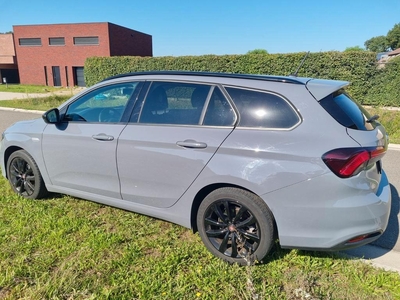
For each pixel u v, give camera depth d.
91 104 3.48
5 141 4.12
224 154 2.63
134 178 3.12
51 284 2.40
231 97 2.74
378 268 2.73
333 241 2.42
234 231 2.73
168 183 2.94
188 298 2.33
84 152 3.39
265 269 2.67
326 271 2.67
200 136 2.75
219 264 2.72
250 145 2.54
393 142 7.96
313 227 2.43
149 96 3.12
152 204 3.12
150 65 20.84
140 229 3.32
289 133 2.48
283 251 2.92
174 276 2.58
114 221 3.48
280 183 2.45
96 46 34.91
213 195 2.76
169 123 2.95
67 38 35.75
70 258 2.78
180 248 2.97
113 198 3.37
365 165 2.36
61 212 3.66
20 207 3.77
